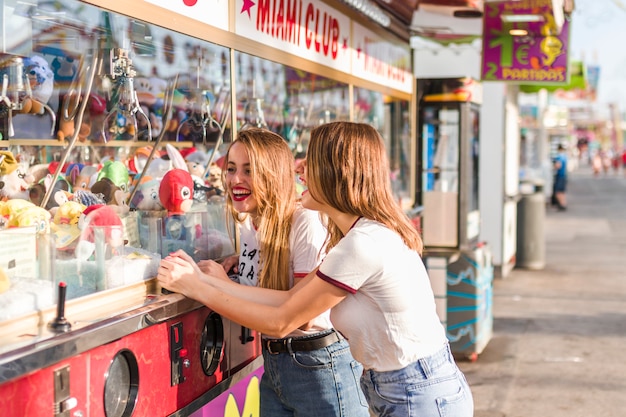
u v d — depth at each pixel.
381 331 2.18
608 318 7.29
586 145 69.81
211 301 2.33
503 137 9.24
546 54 6.86
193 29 2.78
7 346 1.71
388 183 2.27
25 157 2.69
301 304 2.21
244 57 3.19
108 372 2.00
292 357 2.57
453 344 5.80
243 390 2.91
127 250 2.37
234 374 2.79
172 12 2.65
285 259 2.59
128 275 2.27
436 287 5.78
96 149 2.98
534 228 10.16
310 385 2.58
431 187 6.09
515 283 9.18
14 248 1.89
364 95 4.96
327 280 2.16
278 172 2.60
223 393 2.72
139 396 2.15
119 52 2.81
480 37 6.46
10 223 2.18
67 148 2.76
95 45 2.76
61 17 2.51
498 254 9.42
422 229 6.05
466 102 6.04
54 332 1.83
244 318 2.29
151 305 2.18
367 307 2.19
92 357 1.94
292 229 2.59
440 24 6.05
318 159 2.25
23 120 2.68
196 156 3.29
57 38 2.66
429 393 2.16
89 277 2.12
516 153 10.93
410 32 6.07
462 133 6.05
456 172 6.07
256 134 2.63
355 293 2.20
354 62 4.71
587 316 7.38
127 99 2.94
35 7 2.46
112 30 2.63
